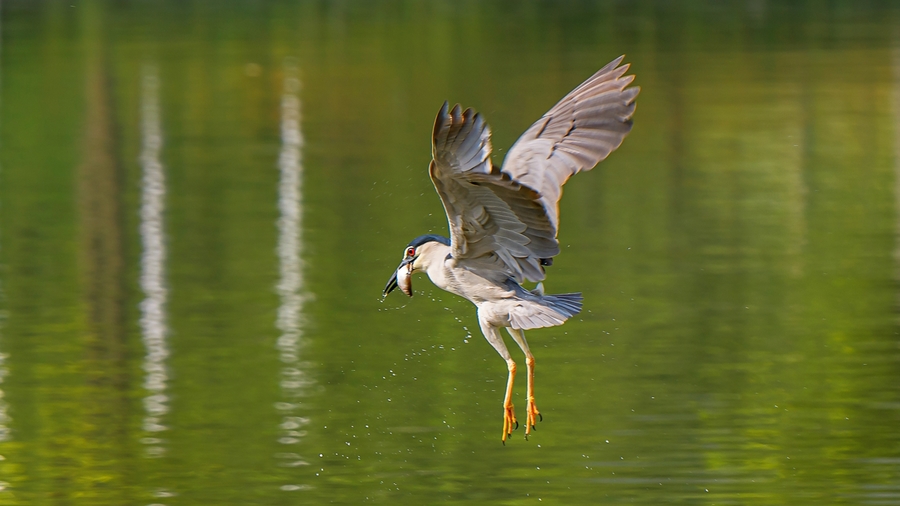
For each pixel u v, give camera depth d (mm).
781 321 13953
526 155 8156
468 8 46531
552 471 10359
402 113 27953
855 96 28938
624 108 8086
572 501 9852
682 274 15836
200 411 11664
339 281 15672
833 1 47594
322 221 18672
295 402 11883
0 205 20000
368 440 10969
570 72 32625
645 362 12789
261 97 30297
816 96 29094
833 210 19109
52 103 29531
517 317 7906
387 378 12445
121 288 15453
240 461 10602
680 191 20672
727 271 16000
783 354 12938
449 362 12969
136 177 22047
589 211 19406
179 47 38062
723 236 17781
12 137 25875
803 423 11164
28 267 16406
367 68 34344
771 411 11469
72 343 13492
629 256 16703
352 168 22438
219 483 10195
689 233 17906
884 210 19016
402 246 17188
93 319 14289
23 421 11406
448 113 6500
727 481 10125
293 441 11023
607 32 40531
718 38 38969
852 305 14484
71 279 15836
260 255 16844
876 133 24875
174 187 21188
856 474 10164
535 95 29375
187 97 30391
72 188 21234
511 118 26656
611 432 11086
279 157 23578
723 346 13203
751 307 14461
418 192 20438
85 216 19250
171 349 13312
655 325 13891
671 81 31609
